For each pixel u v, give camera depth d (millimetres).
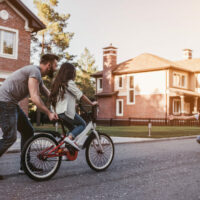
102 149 5730
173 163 6609
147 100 35281
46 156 4852
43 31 33344
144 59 38188
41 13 34250
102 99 39000
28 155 4766
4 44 15242
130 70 36312
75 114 5316
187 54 44594
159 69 34312
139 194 4125
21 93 4801
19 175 5219
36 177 4754
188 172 5625
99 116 39031
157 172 5609
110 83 38250
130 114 36750
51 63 5148
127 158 7328
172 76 34344
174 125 30328
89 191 4250
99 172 5570
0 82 14898
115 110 38188
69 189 4336
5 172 5473
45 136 4891
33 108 41625
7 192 4141
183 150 9047
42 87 5359
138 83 36219
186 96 33031
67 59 35312
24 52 15977
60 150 5023
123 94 37594
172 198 3953
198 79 37812
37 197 3928
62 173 5430
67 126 5355
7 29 15195
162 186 4566
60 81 5098
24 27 15961
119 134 15375
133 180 4945
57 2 35125
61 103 5172
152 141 12305
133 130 19688
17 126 5250
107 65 38750
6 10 15172
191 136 14547
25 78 4766
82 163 6504
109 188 4426
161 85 34156
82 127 5359
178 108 35344
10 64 15352
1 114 4742
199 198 3967
